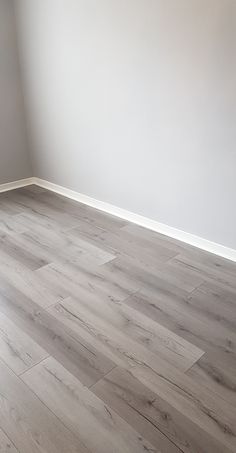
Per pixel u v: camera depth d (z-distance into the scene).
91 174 3.38
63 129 3.47
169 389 1.55
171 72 2.42
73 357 1.71
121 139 2.96
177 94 2.44
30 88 3.63
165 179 2.76
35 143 3.90
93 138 3.20
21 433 1.37
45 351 1.75
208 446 1.32
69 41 3.02
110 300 2.12
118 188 3.18
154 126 2.67
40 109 3.63
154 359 1.70
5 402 1.50
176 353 1.74
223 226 2.52
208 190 2.51
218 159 2.38
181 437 1.35
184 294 2.17
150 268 2.45
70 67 3.12
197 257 2.58
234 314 2.00
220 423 1.40
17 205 3.54
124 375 1.62
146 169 2.87
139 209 3.07
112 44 2.70
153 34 2.43
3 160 3.84
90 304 2.08
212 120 2.32
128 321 1.95
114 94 2.85
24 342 1.81
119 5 2.54
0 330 1.89
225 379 1.59
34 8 3.19
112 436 1.36
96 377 1.61
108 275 2.37
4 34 3.45
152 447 1.32
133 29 2.53
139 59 2.57
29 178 4.12
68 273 2.39
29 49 3.44
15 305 2.08
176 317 1.98
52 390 1.55
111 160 3.13
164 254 2.62
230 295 2.16
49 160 3.81
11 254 2.63
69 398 1.51
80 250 2.68
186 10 2.20
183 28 2.26
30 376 1.62
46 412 1.45
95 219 3.22
